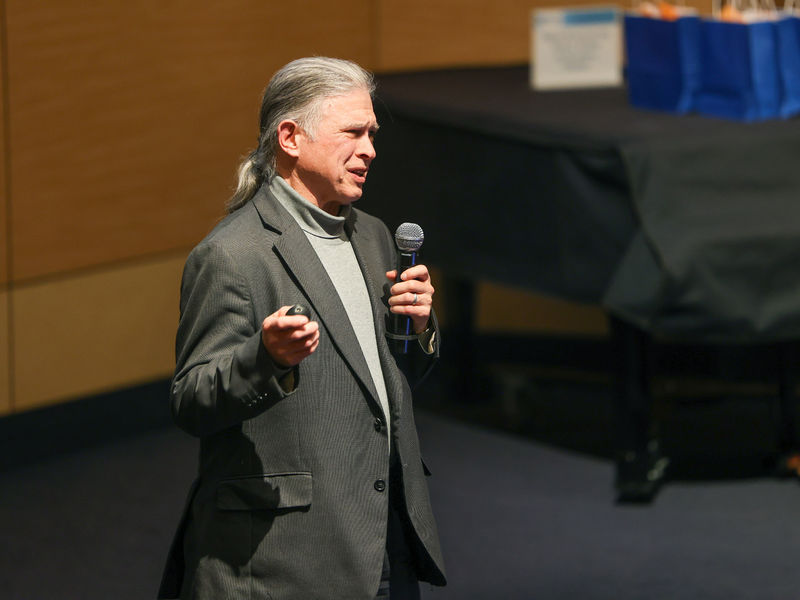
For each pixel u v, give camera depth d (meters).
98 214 14.63
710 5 16.05
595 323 17.44
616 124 12.77
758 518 12.51
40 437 14.46
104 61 14.35
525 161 12.77
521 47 17.34
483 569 11.55
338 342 6.36
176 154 15.16
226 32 15.27
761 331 11.68
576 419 15.69
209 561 6.33
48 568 11.66
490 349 17.89
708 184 11.91
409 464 6.68
